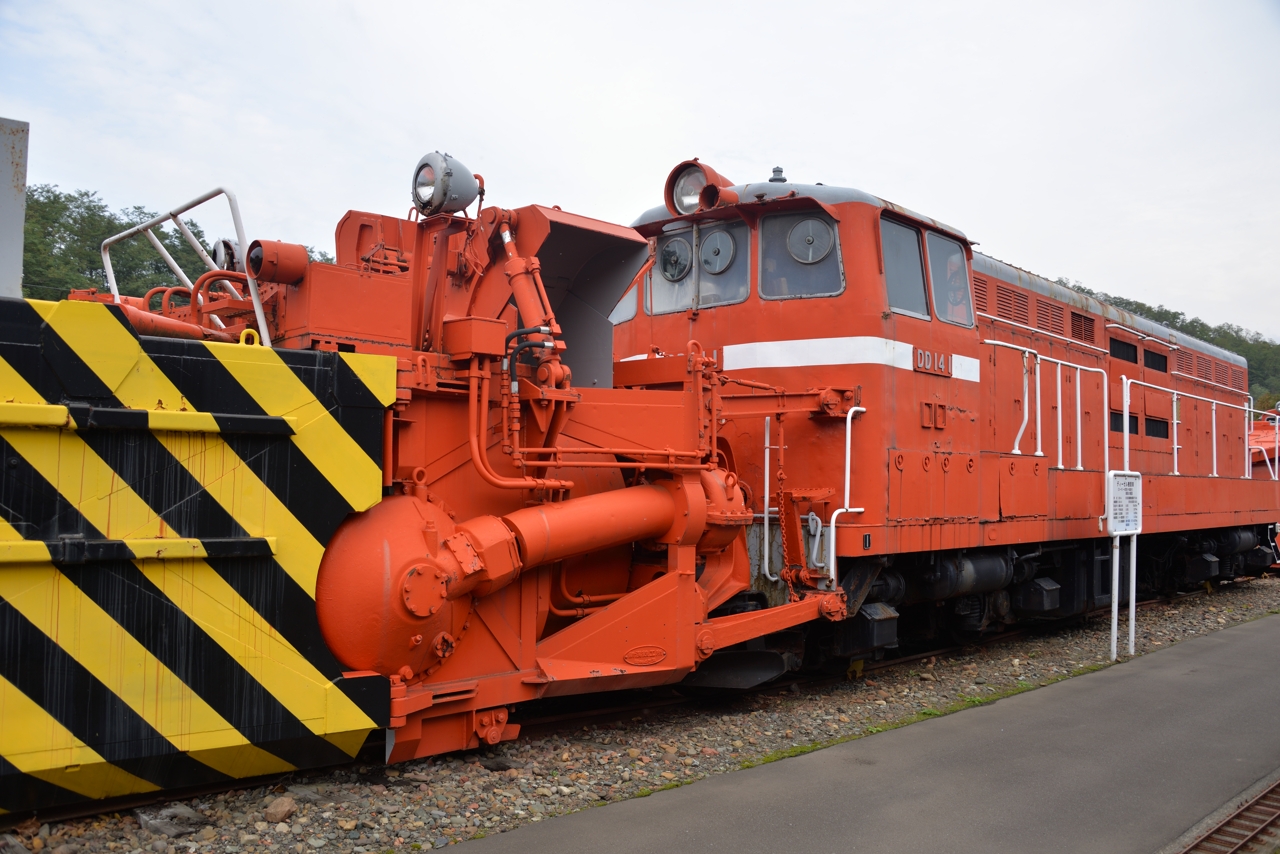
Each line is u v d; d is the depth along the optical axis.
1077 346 10.48
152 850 3.52
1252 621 11.05
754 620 5.86
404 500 4.33
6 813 3.46
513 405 4.69
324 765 4.16
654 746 5.29
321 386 3.92
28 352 3.27
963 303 8.02
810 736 5.72
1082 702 6.59
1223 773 5.02
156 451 3.52
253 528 3.73
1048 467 9.23
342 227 5.20
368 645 4.04
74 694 3.35
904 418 6.92
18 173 3.60
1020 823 4.23
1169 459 12.59
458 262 4.98
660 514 5.26
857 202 6.82
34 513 3.27
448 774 4.51
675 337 7.64
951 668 7.96
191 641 3.59
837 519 6.48
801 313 6.93
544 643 4.98
